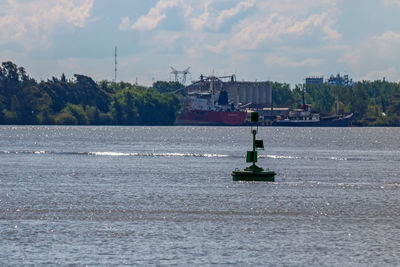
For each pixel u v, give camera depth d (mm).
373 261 126750
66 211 179000
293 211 182500
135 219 167500
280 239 144500
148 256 128000
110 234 147750
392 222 165875
